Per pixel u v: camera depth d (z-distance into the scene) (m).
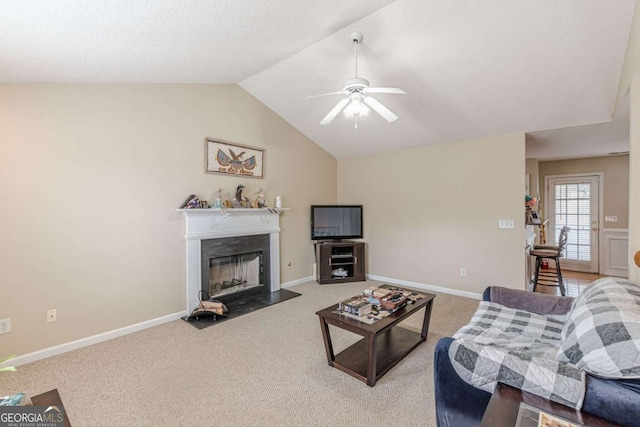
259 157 4.25
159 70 2.82
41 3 1.46
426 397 1.99
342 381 2.18
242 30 2.30
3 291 2.35
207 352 2.61
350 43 2.79
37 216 2.49
